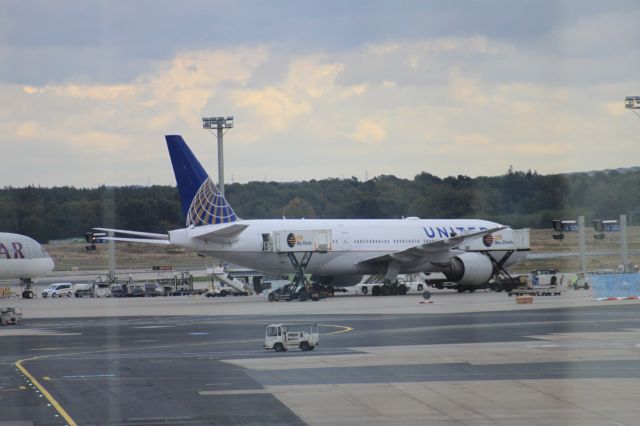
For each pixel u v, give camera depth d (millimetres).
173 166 110375
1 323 80875
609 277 112062
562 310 84250
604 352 51156
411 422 33250
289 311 89438
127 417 34688
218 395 38969
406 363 47781
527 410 35156
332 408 35875
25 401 38156
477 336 61125
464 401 36969
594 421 33250
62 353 55438
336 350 54625
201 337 64500
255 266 114125
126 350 56750
